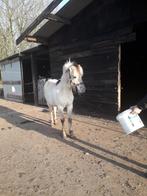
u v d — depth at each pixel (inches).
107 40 143.0
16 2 504.1
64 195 66.4
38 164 87.0
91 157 89.1
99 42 149.4
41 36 190.9
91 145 101.0
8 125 149.2
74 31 169.6
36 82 230.5
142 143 99.3
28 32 168.7
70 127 112.7
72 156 91.4
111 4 136.8
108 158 87.2
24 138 118.8
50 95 121.6
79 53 169.2
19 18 508.4
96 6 147.1
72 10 151.3
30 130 132.3
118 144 100.0
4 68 307.6
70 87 104.3
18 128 139.1
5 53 516.4
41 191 69.4
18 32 513.3
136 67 183.9
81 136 113.5
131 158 85.7
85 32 159.9
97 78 155.9
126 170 77.5
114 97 143.8
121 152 91.5
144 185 68.5
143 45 179.6
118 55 136.7
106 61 146.3
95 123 135.2
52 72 204.1
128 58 181.6
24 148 104.5
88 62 161.6
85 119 146.5
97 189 68.0
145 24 148.0
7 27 512.1
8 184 75.0
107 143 102.0
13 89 284.5
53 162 87.5
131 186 68.3
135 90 185.2
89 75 162.7
